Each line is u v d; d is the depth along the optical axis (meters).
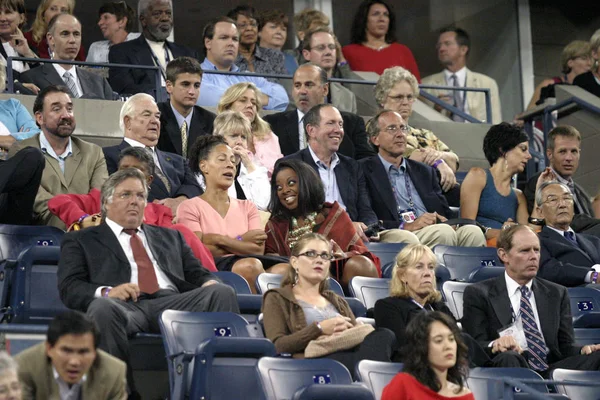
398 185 29.81
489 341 22.70
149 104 27.78
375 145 31.14
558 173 31.47
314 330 20.53
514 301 23.28
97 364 17.83
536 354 22.83
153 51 35.44
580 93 38.38
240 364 19.59
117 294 20.59
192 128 30.23
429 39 49.22
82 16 43.75
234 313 20.48
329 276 24.20
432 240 28.05
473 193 30.20
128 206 21.73
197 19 45.81
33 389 17.34
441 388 18.84
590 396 21.67
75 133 31.91
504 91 49.88
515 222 30.17
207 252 23.69
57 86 26.95
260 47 38.03
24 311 22.14
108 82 34.84
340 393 18.48
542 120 38.81
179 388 19.20
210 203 25.36
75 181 26.66
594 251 28.33
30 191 24.91
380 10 41.47
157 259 21.95
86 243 21.39
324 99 35.25
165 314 20.02
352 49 41.25
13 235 23.72
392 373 19.78
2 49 34.41
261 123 30.44
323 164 28.77
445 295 24.36
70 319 17.41
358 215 28.75
